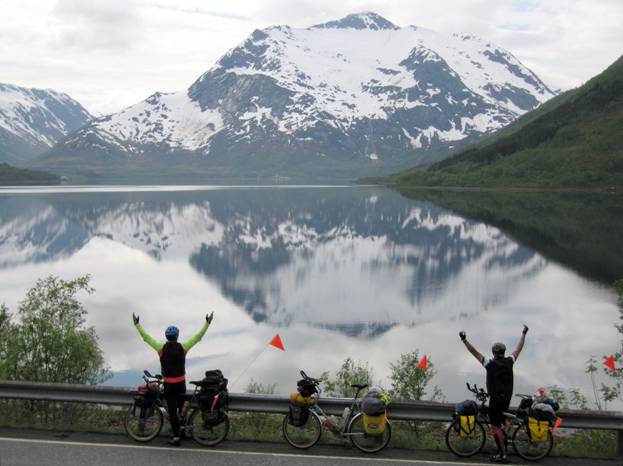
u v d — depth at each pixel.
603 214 148.62
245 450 15.34
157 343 15.56
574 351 40.50
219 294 65.06
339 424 16.03
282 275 79.19
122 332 45.91
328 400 15.91
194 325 49.81
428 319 52.44
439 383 33.44
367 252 101.44
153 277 76.12
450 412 15.59
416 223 146.50
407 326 49.91
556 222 135.25
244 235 127.88
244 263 90.06
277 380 34.84
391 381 33.91
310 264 89.06
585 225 127.81
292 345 43.31
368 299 62.44
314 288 69.44
